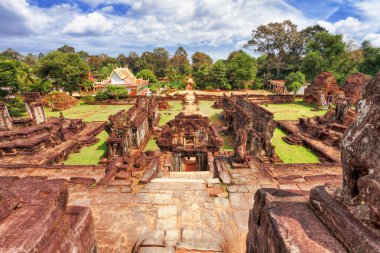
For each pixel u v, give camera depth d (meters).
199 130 14.92
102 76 71.81
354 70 43.62
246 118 16.48
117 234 5.54
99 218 6.07
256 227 3.71
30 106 24.58
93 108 35.53
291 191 3.67
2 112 19.95
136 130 17.06
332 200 2.68
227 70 56.94
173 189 7.42
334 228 2.41
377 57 44.97
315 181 7.99
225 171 8.62
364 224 2.17
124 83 48.84
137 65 86.69
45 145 16.88
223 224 5.86
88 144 18.69
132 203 6.69
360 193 2.29
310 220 2.70
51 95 35.31
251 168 8.88
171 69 70.19
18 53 89.19
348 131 2.65
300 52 62.12
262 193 3.62
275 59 63.41
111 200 6.81
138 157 10.22
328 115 22.55
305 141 17.77
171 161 13.29
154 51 88.94
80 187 7.49
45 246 2.36
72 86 41.34
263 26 60.44
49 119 25.91
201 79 60.31
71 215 3.39
